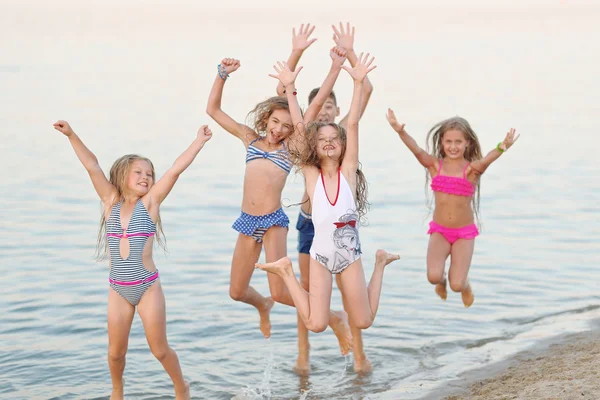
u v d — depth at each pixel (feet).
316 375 24.54
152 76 111.86
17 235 39.47
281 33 207.21
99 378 23.95
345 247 20.97
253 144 23.70
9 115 76.28
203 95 92.27
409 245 38.65
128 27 237.45
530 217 43.27
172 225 42.37
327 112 25.86
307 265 25.07
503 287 32.37
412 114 77.51
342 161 21.35
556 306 29.99
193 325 28.58
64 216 43.19
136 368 24.77
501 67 122.42
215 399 22.72
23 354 25.67
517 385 21.01
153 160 57.62
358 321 21.31
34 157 58.44
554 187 50.08
